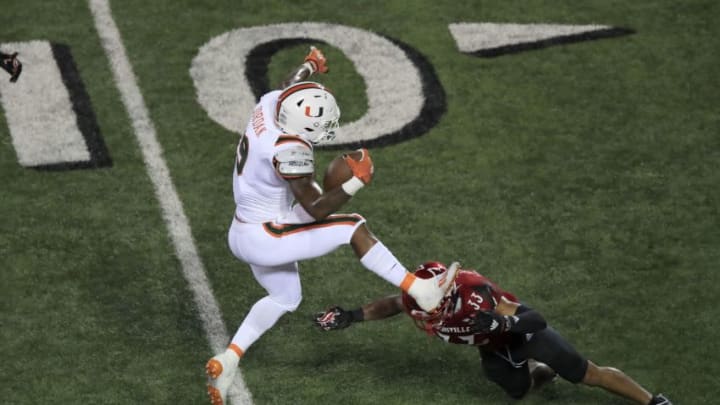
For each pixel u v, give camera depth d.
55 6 38.91
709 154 33.44
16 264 29.36
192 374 26.55
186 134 33.94
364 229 23.66
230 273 29.45
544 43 38.00
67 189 31.83
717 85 36.28
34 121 34.22
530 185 32.28
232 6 39.41
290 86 23.31
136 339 27.44
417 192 32.00
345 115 34.88
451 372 26.80
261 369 26.72
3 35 37.53
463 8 39.69
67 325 27.70
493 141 33.91
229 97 35.41
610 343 27.39
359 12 39.38
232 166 32.84
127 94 35.38
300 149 22.92
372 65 36.97
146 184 32.12
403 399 25.98
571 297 28.70
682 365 26.80
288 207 24.00
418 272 23.53
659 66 37.06
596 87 36.12
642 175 32.62
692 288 28.91
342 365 26.91
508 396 26.16
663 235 30.56
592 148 33.66
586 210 31.41
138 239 30.30
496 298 23.67
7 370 26.44
